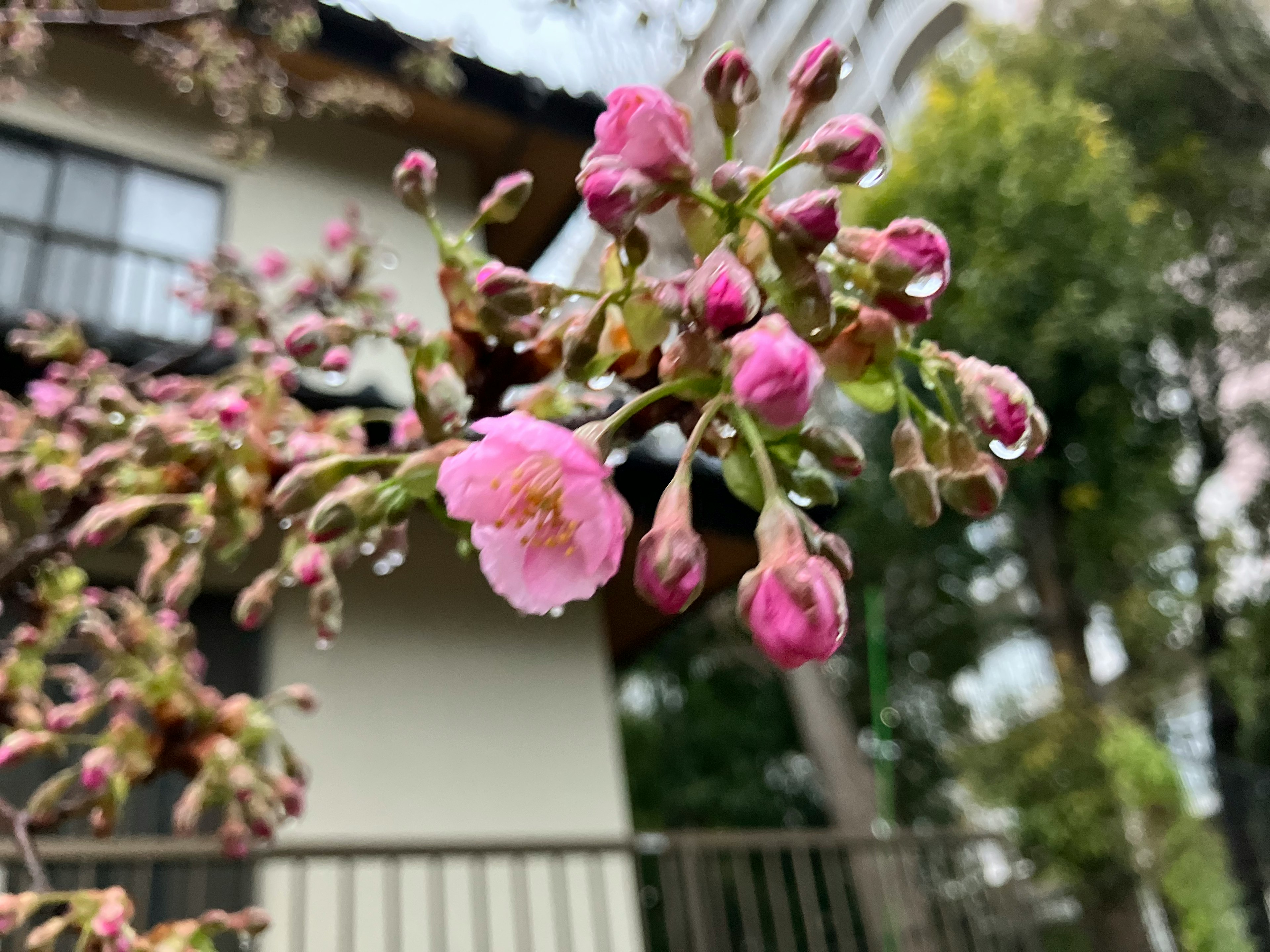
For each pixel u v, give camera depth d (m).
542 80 5.50
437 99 5.50
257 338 2.34
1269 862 6.94
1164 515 7.51
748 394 0.60
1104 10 8.15
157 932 1.06
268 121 4.86
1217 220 8.12
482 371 1.02
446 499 0.75
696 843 3.62
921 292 0.73
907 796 8.41
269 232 5.16
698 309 0.65
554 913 3.73
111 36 4.89
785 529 0.63
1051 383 6.61
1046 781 5.88
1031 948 4.19
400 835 3.62
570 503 0.69
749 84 0.76
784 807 8.18
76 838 2.71
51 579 1.46
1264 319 7.99
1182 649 7.64
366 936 3.34
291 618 3.76
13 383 3.18
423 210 1.03
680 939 3.49
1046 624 7.36
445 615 4.14
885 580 8.20
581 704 4.25
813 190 0.74
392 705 3.84
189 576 1.27
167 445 1.18
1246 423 7.91
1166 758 5.90
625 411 0.70
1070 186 6.60
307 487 0.94
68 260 4.63
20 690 1.35
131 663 1.29
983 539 7.82
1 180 4.61
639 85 0.71
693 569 0.63
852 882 7.12
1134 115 8.21
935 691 8.83
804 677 8.00
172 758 1.27
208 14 2.81
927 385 0.82
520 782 3.96
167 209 4.98
